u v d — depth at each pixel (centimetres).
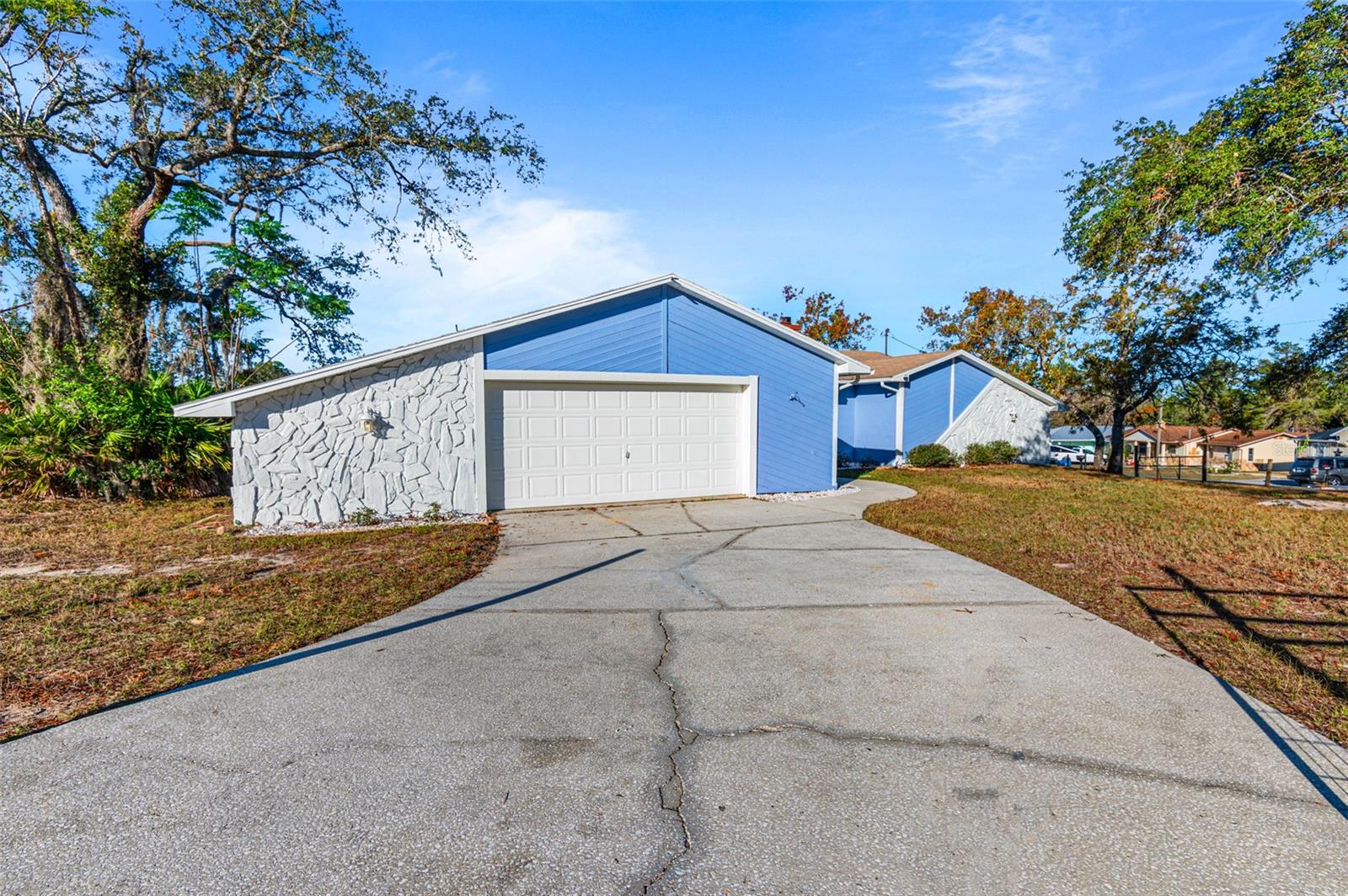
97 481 1061
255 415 854
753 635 436
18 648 402
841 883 203
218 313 1708
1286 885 201
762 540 770
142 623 455
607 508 1039
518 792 253
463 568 624
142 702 331
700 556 683
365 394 904
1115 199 1074
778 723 312
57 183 1529
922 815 238
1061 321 3272
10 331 1464
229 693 343
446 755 281
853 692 345
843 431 2250
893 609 494
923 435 2095
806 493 1234
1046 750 285
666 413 1114
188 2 1458
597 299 1026
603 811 240
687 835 226
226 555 689
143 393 1144
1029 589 548
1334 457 2788
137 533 812
